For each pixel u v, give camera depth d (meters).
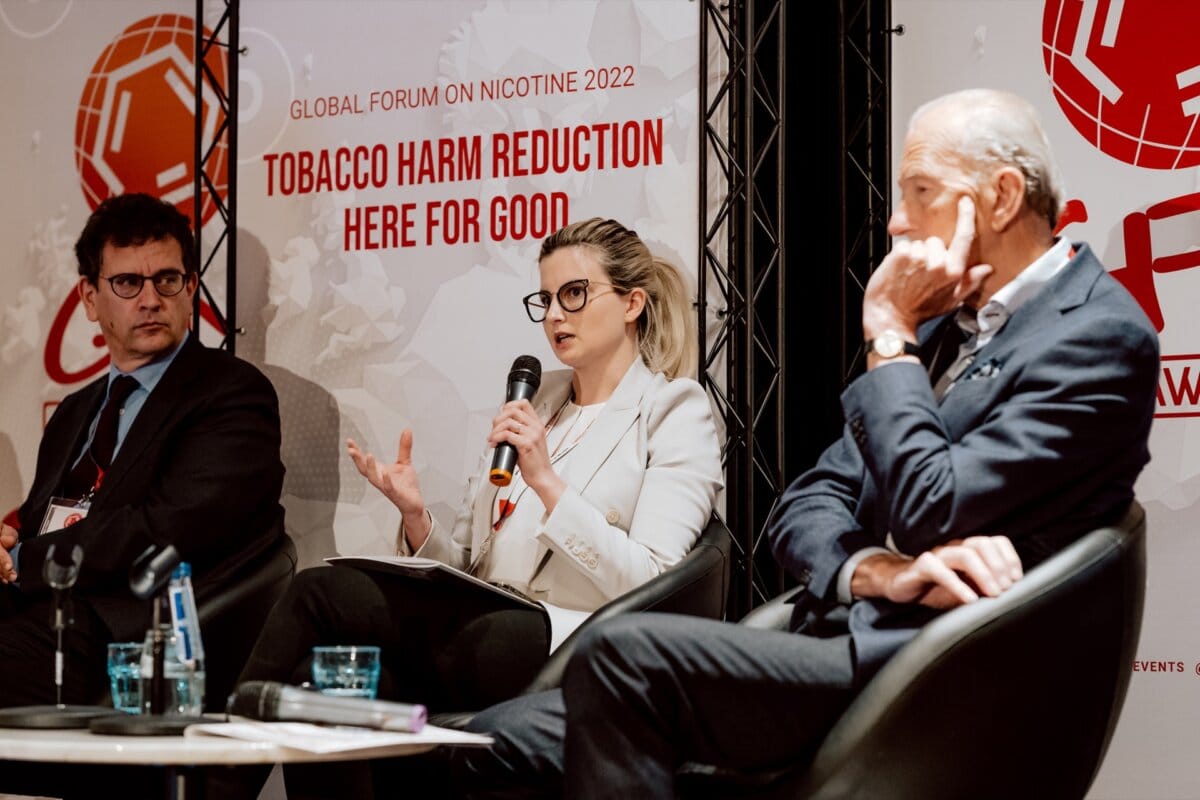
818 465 2.58
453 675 2.82
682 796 2.22
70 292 4.36
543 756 2.45
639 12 3.79
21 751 2.05
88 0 4.41
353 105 4.07
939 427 2.19
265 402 3.72
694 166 3.72
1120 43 3.38
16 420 4.38
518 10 3.91
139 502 3.58
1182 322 3.31
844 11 3.71
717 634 2.15
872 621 2.22
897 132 3.56
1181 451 3.29
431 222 3.98
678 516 3.13
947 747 2.06
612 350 3.38
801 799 2.10
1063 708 2.09
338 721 2.21
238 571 3.47
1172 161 3.34
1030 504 2.17
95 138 4.38
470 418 3.91
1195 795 3.21
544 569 3.20
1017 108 2.33
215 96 4.27
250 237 4.15
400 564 2.79
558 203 3.85
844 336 3.58
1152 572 3.28
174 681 2.42
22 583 3.50
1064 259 2.32
